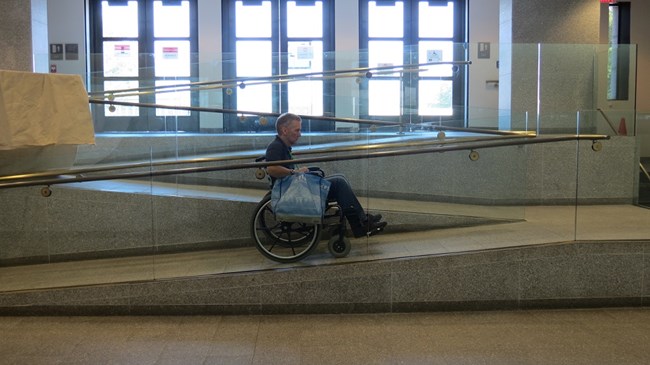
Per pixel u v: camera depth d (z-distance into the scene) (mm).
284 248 4047
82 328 3523
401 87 6504
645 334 3414
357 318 3742
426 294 3891
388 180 4375
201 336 3383
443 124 5188
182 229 4219
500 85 6793
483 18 10477
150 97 6703
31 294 3756
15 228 4160
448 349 3172
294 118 4230
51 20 9977
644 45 11164
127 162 4281
